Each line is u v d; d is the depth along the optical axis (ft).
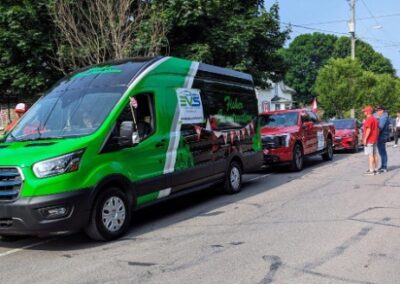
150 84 27.61
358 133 76.89
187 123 30.48
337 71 123.44
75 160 22.07
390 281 16.98
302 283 16.97
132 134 24.47
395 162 55.31
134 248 22.30
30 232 21.34
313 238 22.65
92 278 18.30
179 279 17.79
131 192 25.16
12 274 19.36
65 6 47.01
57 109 26.05
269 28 60.85
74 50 47.01
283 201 32.58
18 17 49.14
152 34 48.39
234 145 36.47
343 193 34.68
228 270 18.58
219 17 55.21
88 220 22.53
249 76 40.52
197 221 27.63
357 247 20.99
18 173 21.43
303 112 54.03
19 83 51.19
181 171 29.45
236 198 34.65
